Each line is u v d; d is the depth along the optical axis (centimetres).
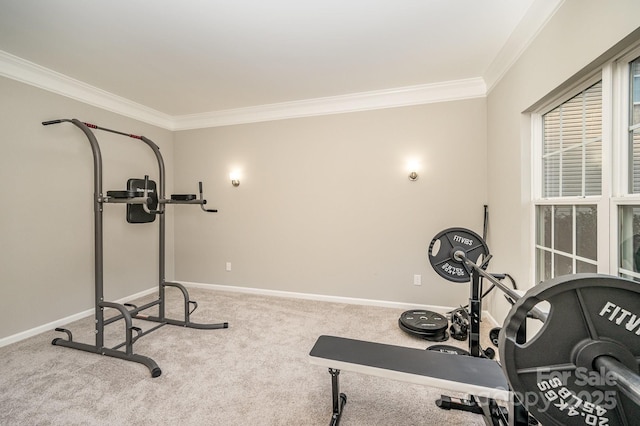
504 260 252
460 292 311
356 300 342
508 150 240
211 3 178
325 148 351
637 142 131
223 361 215
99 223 227
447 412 163
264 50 235
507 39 220
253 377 195
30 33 208
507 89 242
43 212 269
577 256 169
